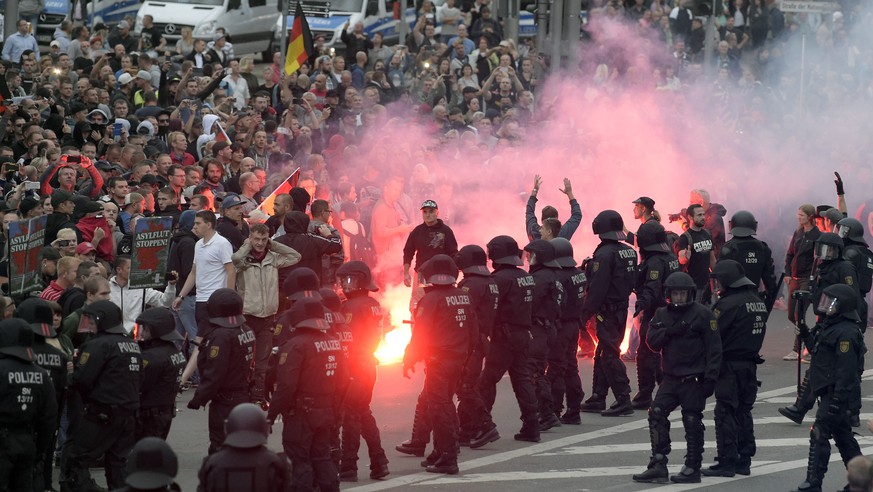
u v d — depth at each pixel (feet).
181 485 122.62
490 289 137.08
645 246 159.33
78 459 111.34
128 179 189.37
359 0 327.47
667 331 126.93
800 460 138.62
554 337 147.84
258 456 83.87
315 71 263.90
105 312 111.45
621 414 159.33
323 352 110.11
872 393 172.24
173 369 115.85
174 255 160.56
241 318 118.73
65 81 228.43
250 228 151.12
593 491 123.95
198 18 317.83
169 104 240.94
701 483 128.16
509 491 123.34
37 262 140.46
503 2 303.07
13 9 258.98
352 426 126.11
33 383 104.99
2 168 187.73
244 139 212.23
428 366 129.59
